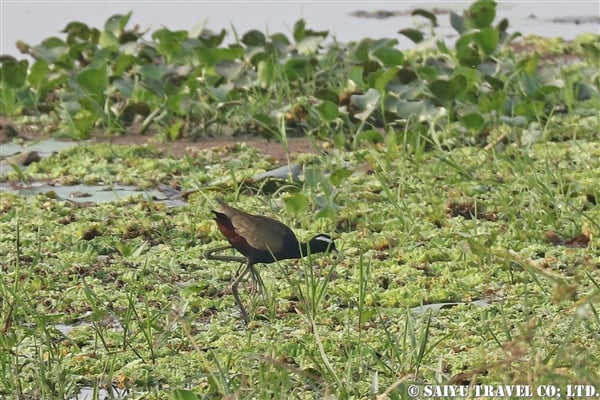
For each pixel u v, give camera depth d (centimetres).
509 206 1257
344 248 1161
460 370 878
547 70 1703
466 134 1527
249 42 1894
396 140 1468
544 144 1479
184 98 1627
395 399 817
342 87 1748
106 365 915
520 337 805
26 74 1756
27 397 869
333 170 1402
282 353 920
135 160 1491
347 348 918
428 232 1196
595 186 1291
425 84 1623
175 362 917
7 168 1489
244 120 1642
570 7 2523
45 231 1225
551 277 886
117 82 1678
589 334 925
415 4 2506
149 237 1214
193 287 1028
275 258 999
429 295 1034
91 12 2398
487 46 1783
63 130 1636
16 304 1002
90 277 1101
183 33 1903
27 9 2428
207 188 1328
